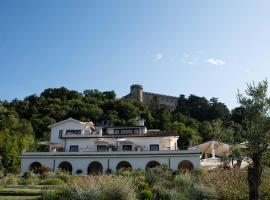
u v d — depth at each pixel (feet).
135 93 483.10
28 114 311.27
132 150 176.86
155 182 88.07
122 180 68.18
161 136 179.01
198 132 294.25
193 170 128.06
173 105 504.02
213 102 417.28
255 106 54.95
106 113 314.35
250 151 54.29
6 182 107.86
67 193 66.59
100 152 166.91
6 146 194.59
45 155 170.71
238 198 66.64
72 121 199.72
